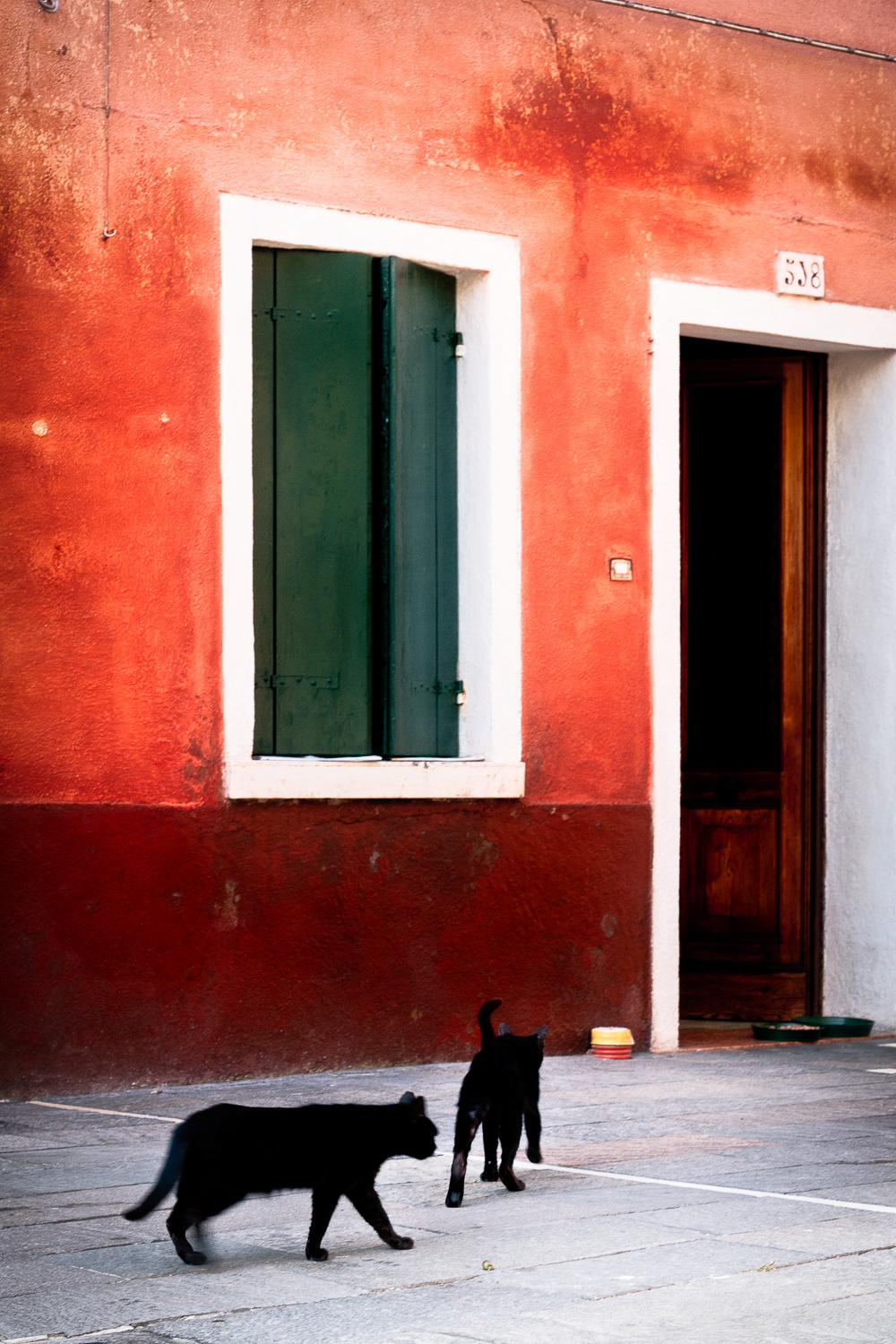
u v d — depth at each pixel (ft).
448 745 33.45
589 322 34.53
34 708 28.32
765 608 40.22
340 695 32.04
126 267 29.37
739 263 36.63
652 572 35.29
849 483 39.50
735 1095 29.12
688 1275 16.92
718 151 36.37
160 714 29.43
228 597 30.07
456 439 33.78
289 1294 16.20
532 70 33.94
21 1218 19.25
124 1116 26.11
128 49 29.50
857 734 39.32
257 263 31.53
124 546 29.19
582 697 34.32
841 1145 24.31
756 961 40.06
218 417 30.17
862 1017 39.01
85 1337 14.74
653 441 35.32
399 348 32.60
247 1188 17.20
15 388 28.30
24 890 28.04
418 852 32.09
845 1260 17.57
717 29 36.42
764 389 40.11
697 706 40.70
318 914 30.89
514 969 33.27
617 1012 34.65
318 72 31.37
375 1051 31.48
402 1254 17.80
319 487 31.91
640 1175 22.08
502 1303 15.89
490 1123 21.71
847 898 39.40
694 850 40.68
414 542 32.99
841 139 38.27
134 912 29.01
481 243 33.19
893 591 38.78
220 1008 29.78
